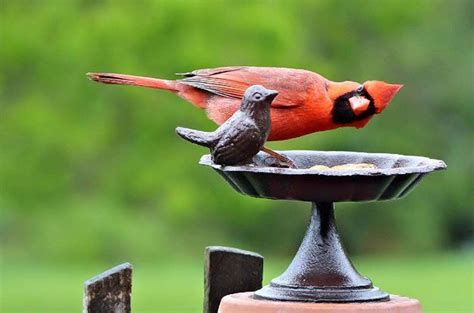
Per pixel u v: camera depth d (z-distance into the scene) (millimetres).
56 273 18469
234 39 17375
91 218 18781
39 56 17938
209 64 17078
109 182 18547
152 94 17875
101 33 17438
